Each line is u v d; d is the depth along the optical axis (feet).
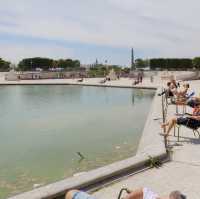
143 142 37.37
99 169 25.57
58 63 416.67
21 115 74.02
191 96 62.59
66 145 42.78
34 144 44.14
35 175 31.07
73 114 73.46
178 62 350.23
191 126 36.65
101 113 73.97
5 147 42.83
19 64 398.42
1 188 27.78
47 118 68.18
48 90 151.43
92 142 44.01
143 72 261.24
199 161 29.43
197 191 22.95
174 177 25.58
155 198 16.83
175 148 33.73
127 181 24.86
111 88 158.40
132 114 71.26
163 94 74.18
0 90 153.69
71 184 22.66
